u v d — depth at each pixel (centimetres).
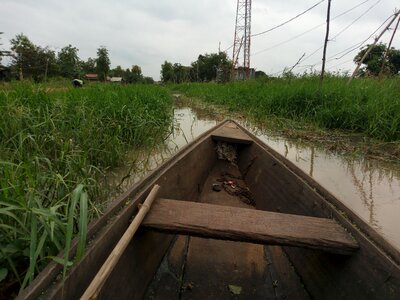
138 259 157
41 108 318
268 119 588
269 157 288
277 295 172
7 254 113
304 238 141
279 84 855
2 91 340
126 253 143
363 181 291
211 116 715
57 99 348
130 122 376
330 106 548
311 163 346
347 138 455
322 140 446
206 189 320
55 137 261
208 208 165
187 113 778
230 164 392
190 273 186
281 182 244
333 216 162
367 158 364
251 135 381
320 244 140
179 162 243
